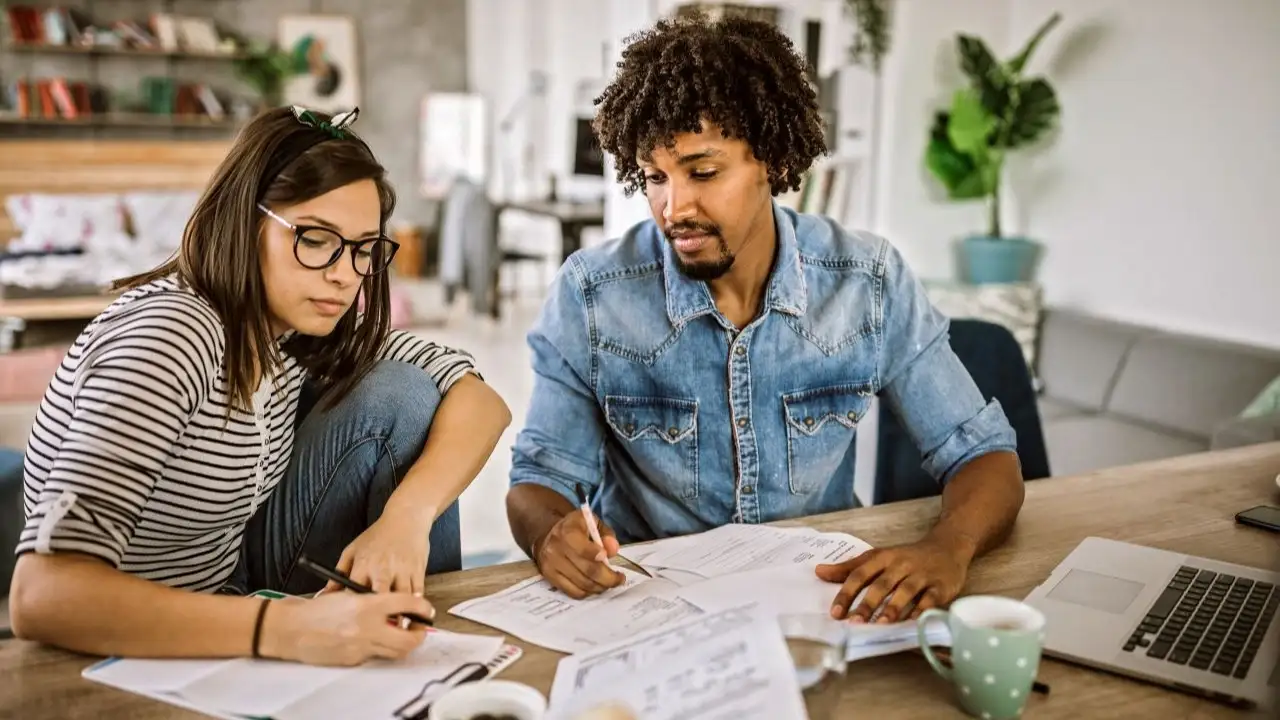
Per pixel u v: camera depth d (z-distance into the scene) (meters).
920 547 1.22
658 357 1.55
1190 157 3.74
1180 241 3.80
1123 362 3.69
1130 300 4.01
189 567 1.33
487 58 8.84
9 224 7.10
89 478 1.03
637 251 1.59
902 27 4.27
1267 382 3.25
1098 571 1.24
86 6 7.61
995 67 4.02
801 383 1.58
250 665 1.00
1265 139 3.49
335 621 1.00
